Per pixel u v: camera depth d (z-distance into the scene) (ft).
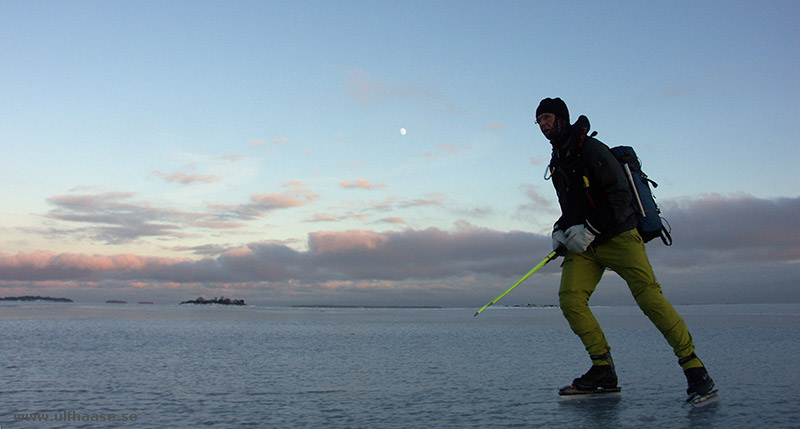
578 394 12.19
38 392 12.69
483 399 11.80
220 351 21.40
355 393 12.57
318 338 27.86
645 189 13.01
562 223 13.52
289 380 14.49
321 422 9.75
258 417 10.18
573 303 12.95
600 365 12.40
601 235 12.62
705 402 11.08
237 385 13.66
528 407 10.91
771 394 11.86
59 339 25.68
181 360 18.56
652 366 16.88
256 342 25.29
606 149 12.67
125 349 21.89
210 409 10.88
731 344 23.09
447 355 20.30
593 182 12.76
